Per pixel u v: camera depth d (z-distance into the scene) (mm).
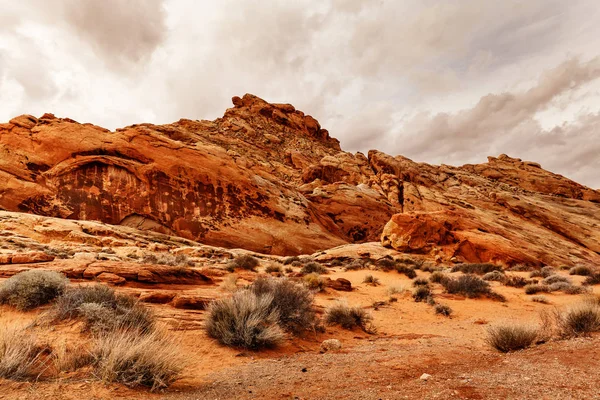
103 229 37375
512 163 103125
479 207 70000
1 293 7672
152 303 9500
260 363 6223
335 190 70312
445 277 20641
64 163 46000
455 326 11211
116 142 49844
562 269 36375
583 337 6324
